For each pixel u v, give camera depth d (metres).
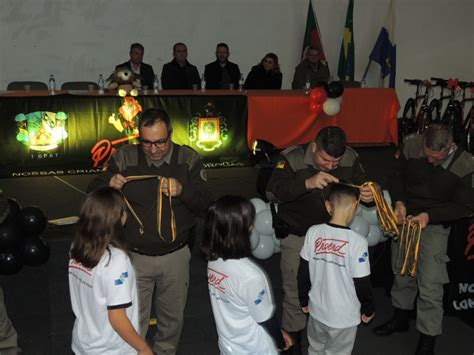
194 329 3.85
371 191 2.90
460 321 3.97
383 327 3.80
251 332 2.27
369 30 10.66
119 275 2.11
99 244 2.09
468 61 11.40
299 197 3.09
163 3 9.36
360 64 10.77
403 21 10.80
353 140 8.17
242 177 6.73
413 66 11.09
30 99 6.38
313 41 9.95
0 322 3.06
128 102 6.64
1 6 8.63
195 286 4.14
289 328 3.33
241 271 2.20
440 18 11.00
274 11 9.96
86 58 9.18
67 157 6.62
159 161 2.84
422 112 9.09
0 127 6.32
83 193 5.94
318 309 2.80
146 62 9.49
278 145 7.52
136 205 2.83
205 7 9.59
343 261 2.67
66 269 4.10
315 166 3.04
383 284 4.25
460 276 3.74
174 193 2.69
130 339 2.14
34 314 3.96
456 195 3.25
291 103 7.44
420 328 3.43
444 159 3.25
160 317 3.07
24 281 4.04
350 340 2.80
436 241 3.37
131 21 9.27
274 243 4.19
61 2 8.88
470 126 8.52
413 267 3.24
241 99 7.15
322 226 2.76
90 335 2.20
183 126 6.95
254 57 10.05
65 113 6.52
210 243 2.23
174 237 2.84
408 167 3.39
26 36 8.84
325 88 7.39
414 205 3.38
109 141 6.72
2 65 8.83
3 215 3.31
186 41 9.62
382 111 8.24
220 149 7.14
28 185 6.20
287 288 3.28
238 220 2.19
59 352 3.60
